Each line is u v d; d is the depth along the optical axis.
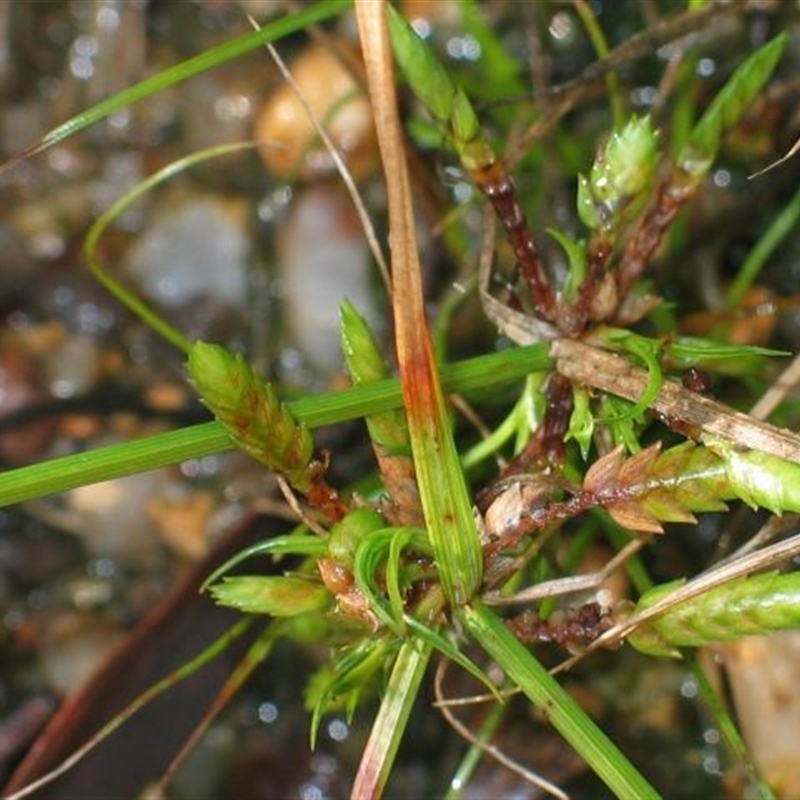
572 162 0.19
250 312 0.21
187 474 0.20
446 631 0.15
